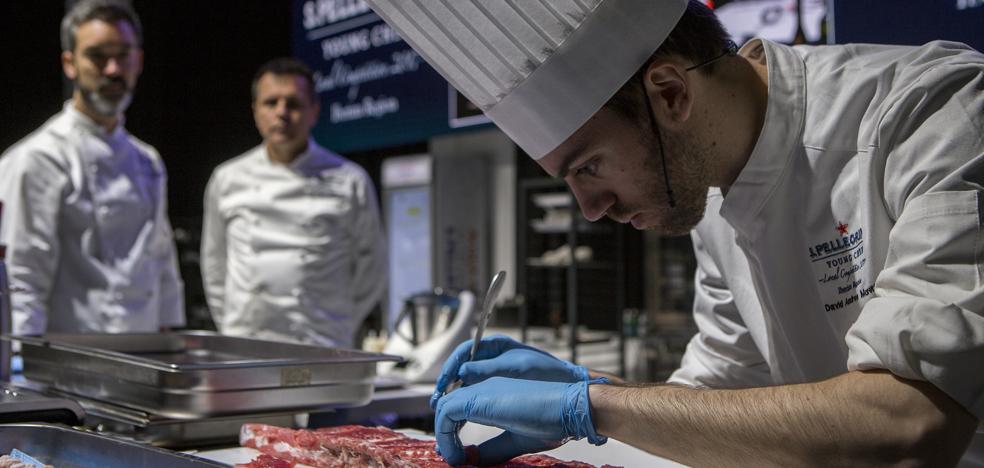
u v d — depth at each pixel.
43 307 2.88
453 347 2.61
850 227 1.27
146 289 3.20
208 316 5.11
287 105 3.59
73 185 3.01
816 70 1.33
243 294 3.64
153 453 1.14
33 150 2.93
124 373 1.51
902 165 1.08
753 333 1.54
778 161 1.28
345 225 3.70
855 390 0.96
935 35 2.48
